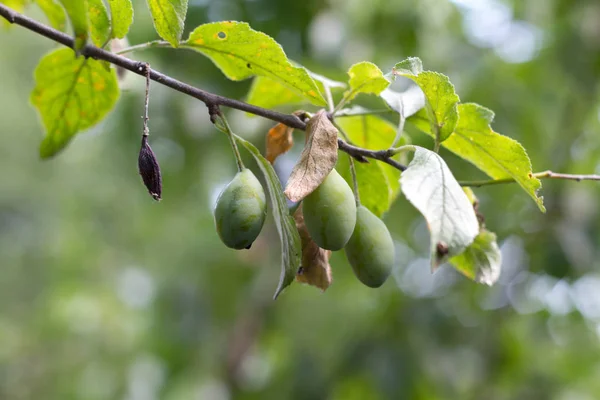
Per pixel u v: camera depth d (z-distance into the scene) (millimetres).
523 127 5723
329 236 1888
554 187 5734
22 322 13977
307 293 6262
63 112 2721
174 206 6961
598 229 5645
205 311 6227
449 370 5289
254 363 6750
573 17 5543
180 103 5277
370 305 6039
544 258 5527
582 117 5863
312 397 5477
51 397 10297
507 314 5996
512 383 5977
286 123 2025
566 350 6738
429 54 5578
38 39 13516
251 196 1881
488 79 5680
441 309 5574
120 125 5516
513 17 6059
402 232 6125
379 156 1968
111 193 11117
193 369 6637
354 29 5160
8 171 14625
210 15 5289
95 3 2098
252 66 2193
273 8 5184
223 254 6414
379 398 5488
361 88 2203
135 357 8875
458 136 2287
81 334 9492
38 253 14586
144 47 2100
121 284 10883
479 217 2373
